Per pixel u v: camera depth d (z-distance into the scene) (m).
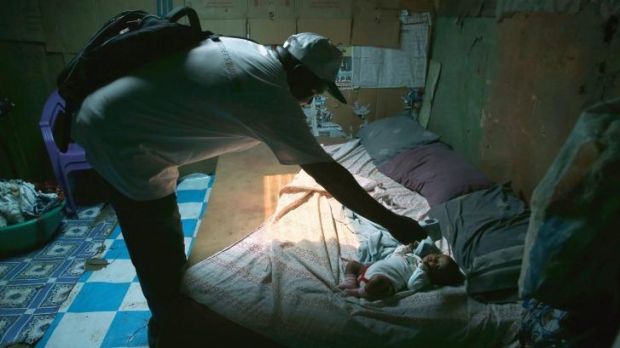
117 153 1.25
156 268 1.53
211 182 3.32
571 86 1.60
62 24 2.88
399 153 2.72
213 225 1.93
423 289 1.48
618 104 0.90
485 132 2.36
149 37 1.24
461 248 1.67
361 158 2.84
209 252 1.71
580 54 1.54
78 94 1.31
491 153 2.29
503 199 1.91
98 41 1.34
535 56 1.84
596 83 1.47
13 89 2.95
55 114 2.80
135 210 1.40
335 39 3.14
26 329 1.89
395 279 1.48
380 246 1.74
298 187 2.19
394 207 2.14
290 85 1.35
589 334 1.05
